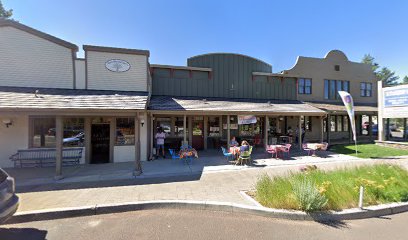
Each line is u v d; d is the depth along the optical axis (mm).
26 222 4391
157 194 5707
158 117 13703
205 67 15008
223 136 14930
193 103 12570
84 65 10578
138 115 8625
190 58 14922
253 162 10031
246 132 15641
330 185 5145
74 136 10273
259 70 16297
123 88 10961
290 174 6543
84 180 7230
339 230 3945
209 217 4531
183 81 14469
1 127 9414
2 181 3709
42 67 10055
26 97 8430
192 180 7105
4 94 8445
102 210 4820
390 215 4590
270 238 3668
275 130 16641
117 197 5484
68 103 8367
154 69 13961
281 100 16375
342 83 19516
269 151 11180
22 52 9844
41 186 6574
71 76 10391
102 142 10625
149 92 12086
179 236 3746
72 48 10391
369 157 11227
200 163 9859
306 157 11258
